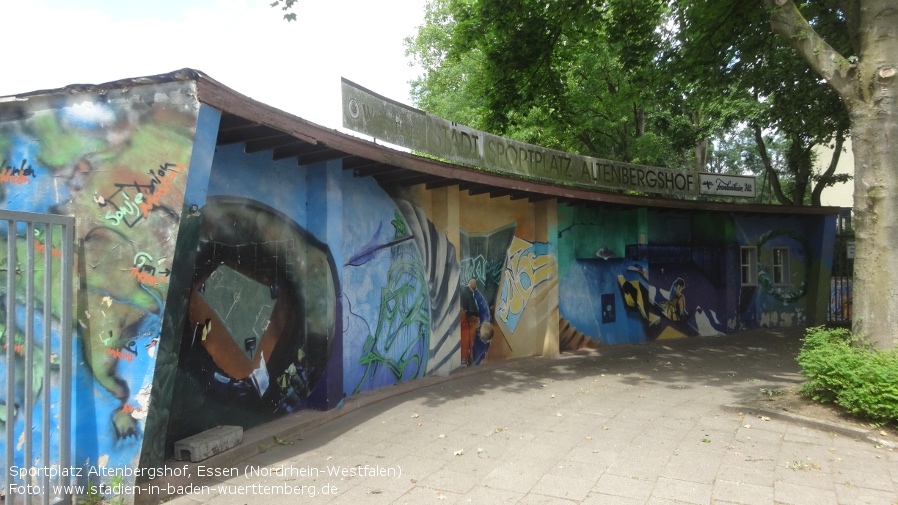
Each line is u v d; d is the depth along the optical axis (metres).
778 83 12.05
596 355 10.42
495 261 9.70
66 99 4.23
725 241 13.59
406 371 7.96
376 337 7.38
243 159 5.50
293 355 6.11
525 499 4.09
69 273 3.94
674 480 4.41
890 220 6.25
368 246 7.25
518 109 12.18
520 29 10.82
